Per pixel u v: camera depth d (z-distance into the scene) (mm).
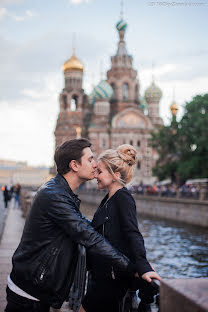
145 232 30578
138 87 103188
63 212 3295
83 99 103562
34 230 3373
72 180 3740
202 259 19000
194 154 43531
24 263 3361
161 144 51656
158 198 43656
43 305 3391
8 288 3479
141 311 3314
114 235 3490
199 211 34625
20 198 36281
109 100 98500
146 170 89750
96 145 90438
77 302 4168
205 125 40406
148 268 3131
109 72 101562
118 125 90812
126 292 3457
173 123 46906
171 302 1978
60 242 3373
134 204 3531
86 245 3252
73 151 3660
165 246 23219
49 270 3318
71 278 3449
